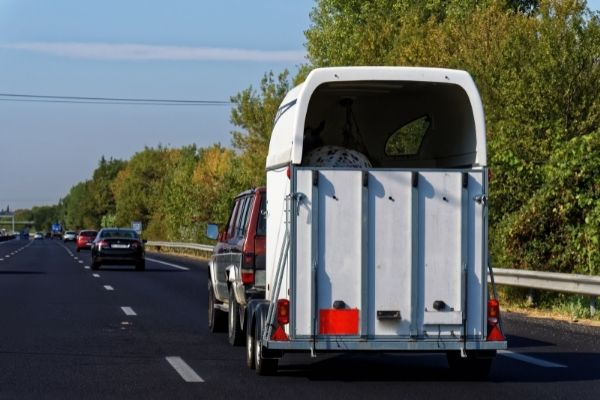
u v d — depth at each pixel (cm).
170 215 15975
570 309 4638
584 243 5169
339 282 2530
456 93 2723
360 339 2531
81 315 4641
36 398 2422
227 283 3672
